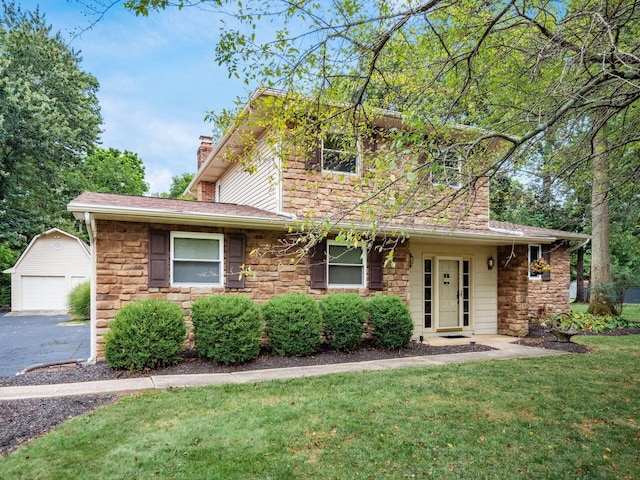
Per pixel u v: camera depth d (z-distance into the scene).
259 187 9.74
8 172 20.42
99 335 6.94
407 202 3.40
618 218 7.27
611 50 3.70
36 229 21.30
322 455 3.46
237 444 3.64
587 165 5.34
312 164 8.80
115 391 5.17
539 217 14.48
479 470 3.25
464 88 4.34
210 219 7.26
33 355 8.50
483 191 10.59
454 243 10.55
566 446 3.68
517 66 4.93
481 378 5.91
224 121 5.27
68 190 25.14
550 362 7.08
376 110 5.28
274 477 3.10
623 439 3.83
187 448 3.55
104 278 7.02
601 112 4.52
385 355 7.77
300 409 4.51
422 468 3.26
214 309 6.79
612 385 5.57
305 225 4.48
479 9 4.04
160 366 6.52
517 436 3.88
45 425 4.08
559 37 3.81
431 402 4.82
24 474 3.12
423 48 4.97
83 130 22.59
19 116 18.77
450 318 10.78
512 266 10.85
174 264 7.62
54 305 20.44
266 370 6.46
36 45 20.30
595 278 13.51
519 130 5.02
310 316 7.59
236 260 7.99
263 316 7.61
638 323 12.32
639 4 3.84
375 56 3.73
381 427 4.04
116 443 3.64
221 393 5.12
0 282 21.83
